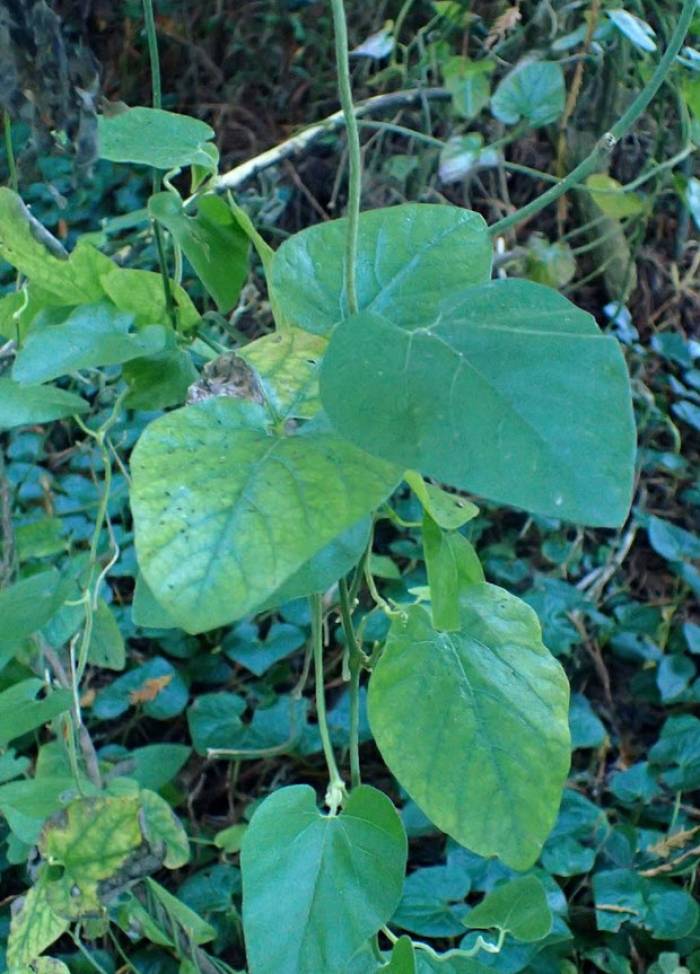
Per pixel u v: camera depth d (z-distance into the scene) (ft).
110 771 2.51
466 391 1.33
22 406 1.88
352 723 1.85
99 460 4.18
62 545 2.75
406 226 1.67
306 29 5.33
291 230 4.84
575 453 1.29
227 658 3.90
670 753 3.39
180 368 1.94
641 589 4.11
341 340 1.37
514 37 4.15
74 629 2.23
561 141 4.41
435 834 3.36
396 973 1.76
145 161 1.87
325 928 1.64
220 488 1.38
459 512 1.82
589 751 3.62
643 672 3.77
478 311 1.40
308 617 3.76
